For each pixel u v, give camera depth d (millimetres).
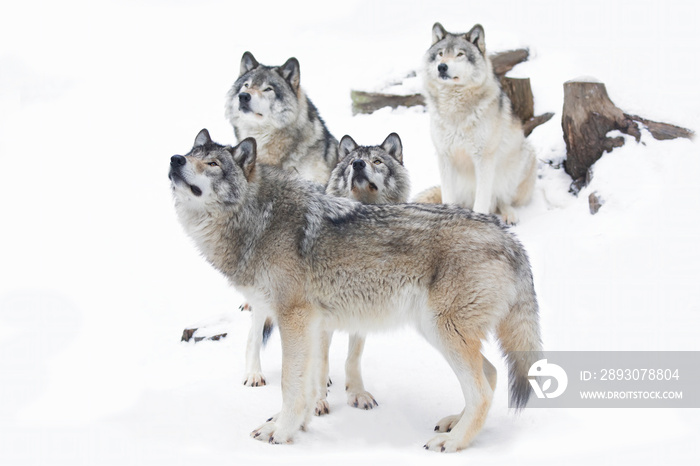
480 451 8719
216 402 10289
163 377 11734
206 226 9430
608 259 13992
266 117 14336
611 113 17422
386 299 9164
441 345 8938
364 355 11875
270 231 9266
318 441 9102
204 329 13570
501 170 17562
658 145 16922
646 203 15609
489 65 17156
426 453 8688
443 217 9172
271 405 10250
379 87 23219
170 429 9391
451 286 8836
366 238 9125
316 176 15039
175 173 9062
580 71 22359
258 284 9289
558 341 11680
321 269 9141
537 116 20750
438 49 17109
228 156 9391
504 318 9211
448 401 10398
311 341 9180
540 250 14859
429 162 20094
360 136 21531
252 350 11203
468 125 16953
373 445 9016
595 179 16781
